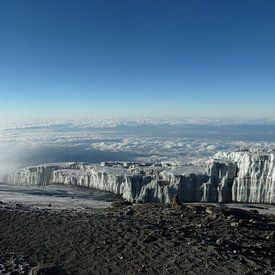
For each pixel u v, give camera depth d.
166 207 40.91
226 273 23.62
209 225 33.47
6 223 32.22
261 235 31.42
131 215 37.19
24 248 27.20
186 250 26.75
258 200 93.88
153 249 26.91
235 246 28.00
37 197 74.19
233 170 99.69
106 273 23.78
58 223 32.31
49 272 22.05
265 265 25.08
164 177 102.81
